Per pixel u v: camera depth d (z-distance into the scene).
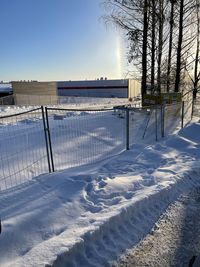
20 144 9.35
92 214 4.61
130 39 18.16
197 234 4.34
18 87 41.84
